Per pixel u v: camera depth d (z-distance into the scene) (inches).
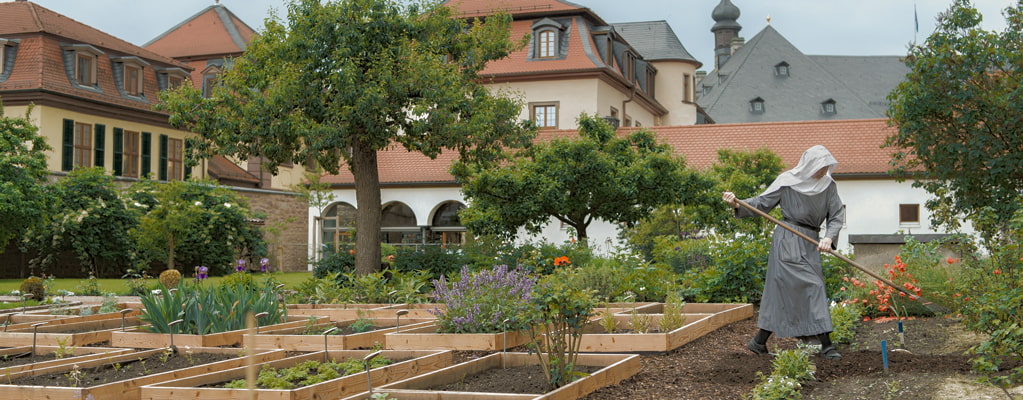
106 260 1151.6
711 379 243.1
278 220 1464.1
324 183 1392.7
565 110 1600.6
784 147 1348.4
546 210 811.4
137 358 288.7
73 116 1307.8
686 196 818.8
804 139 1353.3
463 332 321.4
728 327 361.1
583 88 1594.5
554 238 1333.7
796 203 276.8
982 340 281.3
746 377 242.7
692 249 575.5
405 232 1464.1
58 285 886.4
